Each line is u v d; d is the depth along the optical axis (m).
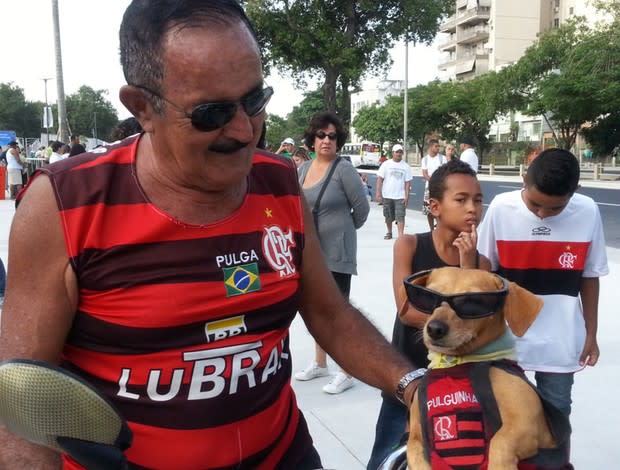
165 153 1.50
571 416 4.34
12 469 1.29
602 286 7.63
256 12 18.61
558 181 2.93
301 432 1.89
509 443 1.63
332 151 4.94
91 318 1.50
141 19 1.45
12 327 1.45
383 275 8.45
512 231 3.18
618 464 3.77
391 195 11.46
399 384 1.89
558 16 74.25
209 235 1.57
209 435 1.56
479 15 79.56
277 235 1.72
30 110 74.75
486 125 48.78
